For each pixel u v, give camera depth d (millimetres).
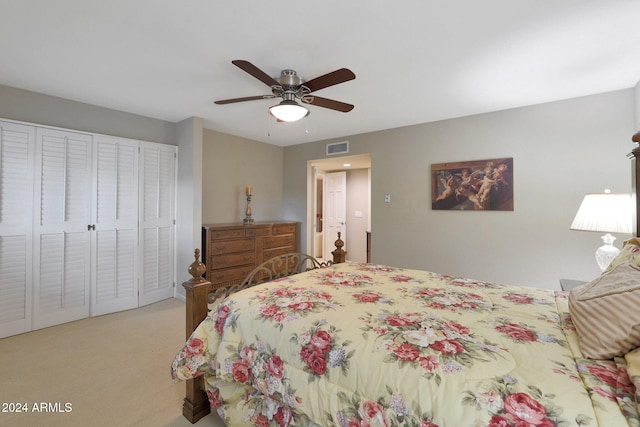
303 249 5199
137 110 3379
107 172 3246
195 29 1830
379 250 4172
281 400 1243
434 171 3719
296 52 2088
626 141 2680
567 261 2957
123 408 1772
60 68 2359
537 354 1025
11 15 1694
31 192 2779
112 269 3303
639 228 1514
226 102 2395
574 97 2887
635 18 1684
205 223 4355
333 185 6719
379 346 1112
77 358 2332
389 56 2139
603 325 1018
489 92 2781
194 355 1542
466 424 814
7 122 2645
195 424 1658
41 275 2846
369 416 1000
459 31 1835
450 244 3619
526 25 1770
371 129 4156
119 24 1784
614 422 716
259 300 1585
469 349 1061
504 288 1856
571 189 2920
